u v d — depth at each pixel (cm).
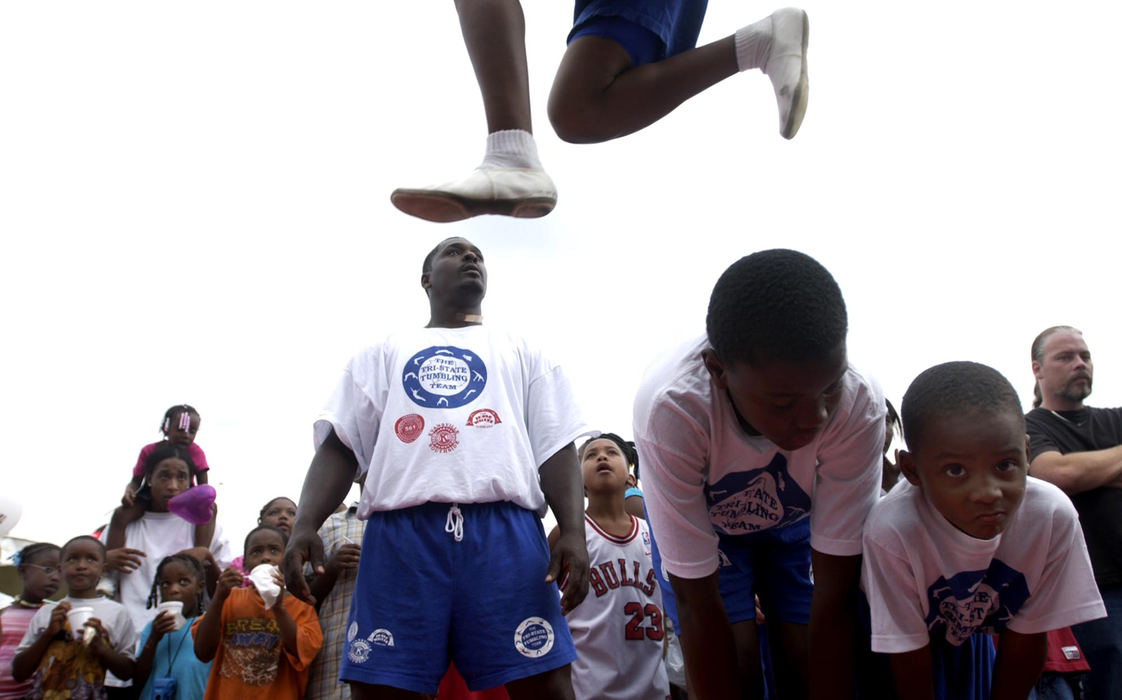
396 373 265
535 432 271
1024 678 219
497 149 179
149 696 369
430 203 170
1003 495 185
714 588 221
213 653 346
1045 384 377
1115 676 314
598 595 356
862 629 238
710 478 218
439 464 248
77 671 371
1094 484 330
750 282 169
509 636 236
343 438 261
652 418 204
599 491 383
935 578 208
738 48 178
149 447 466
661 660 356
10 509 454
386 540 243
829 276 172
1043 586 208
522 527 250
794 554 260
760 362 165
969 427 184
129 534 447
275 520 453
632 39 183
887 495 215
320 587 355
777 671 261
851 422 197
